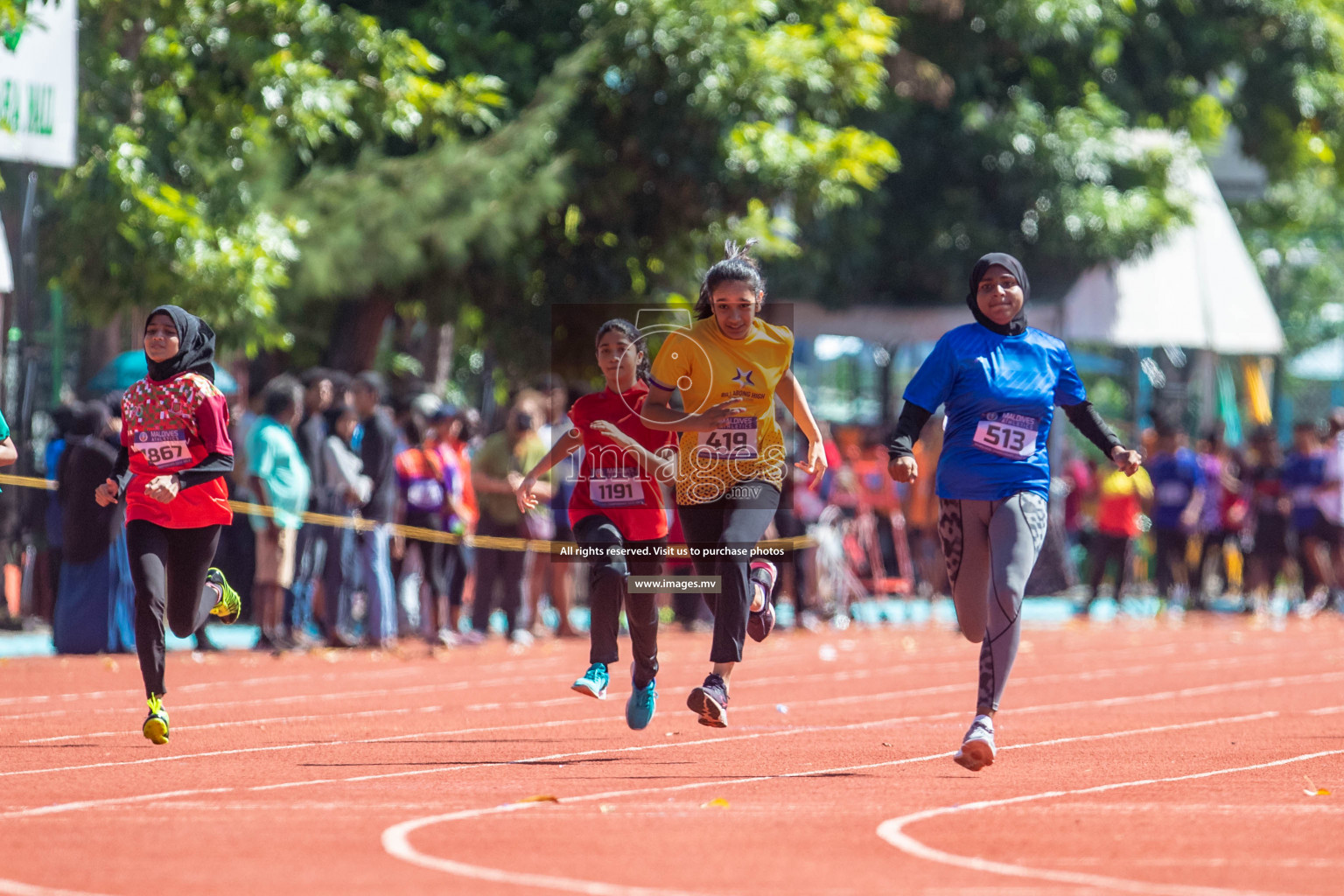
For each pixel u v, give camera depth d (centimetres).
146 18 5666
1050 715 3522
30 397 5816
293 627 5166
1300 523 7619
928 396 2614
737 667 4812
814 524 6594
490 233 6341
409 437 5331
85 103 5581
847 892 1644
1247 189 12300
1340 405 15975
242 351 6562
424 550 5256
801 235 8669
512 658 5034
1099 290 9131
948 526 2641
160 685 2770
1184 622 7300
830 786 2398
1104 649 5622
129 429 2819
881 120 8706
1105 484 7344
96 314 5838
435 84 6519
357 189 6184
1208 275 9562
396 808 2169
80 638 4903
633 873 1734
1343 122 9931
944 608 7994
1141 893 1647
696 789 2358
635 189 7312
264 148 6097
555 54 6975
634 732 3142
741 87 7019
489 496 5547
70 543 4912
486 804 2206
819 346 9300
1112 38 9250
